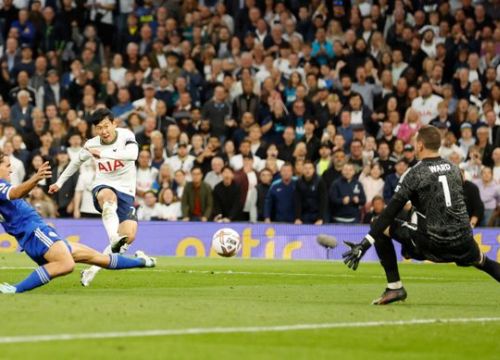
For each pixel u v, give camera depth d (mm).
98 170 22016
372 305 17328
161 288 20703
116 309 15312
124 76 46156
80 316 14312
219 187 38312
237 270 27859
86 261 19078
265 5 48562
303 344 12367
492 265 17359
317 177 37812
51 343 11719
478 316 15945
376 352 11977
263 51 45750
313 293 20047
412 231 17109
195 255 37531
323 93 42781
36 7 48656
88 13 49250
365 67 44406
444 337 13352
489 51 45969
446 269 30812
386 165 38781
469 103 43906
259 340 12547
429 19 46938
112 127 21812
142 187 38781
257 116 42812
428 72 44688
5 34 48938
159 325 13570
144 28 47812
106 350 11289
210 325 13734
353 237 37156
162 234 37688
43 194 38156
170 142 40875
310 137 40938
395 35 46500
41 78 45531
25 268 26859
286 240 37406
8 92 46125
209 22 48125
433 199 16891
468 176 35312
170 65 45156
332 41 46688
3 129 41812
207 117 42594
